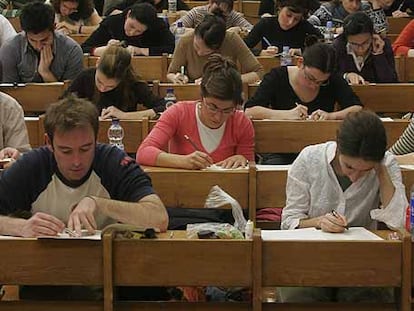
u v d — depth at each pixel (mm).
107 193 2803
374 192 2980
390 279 2543
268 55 6316
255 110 4496
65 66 5520
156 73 5922
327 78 4523
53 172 2768
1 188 2746
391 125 4230
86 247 2549
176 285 2570
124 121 4211
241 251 2535
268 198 3420
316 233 2715
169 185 3410
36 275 2568
